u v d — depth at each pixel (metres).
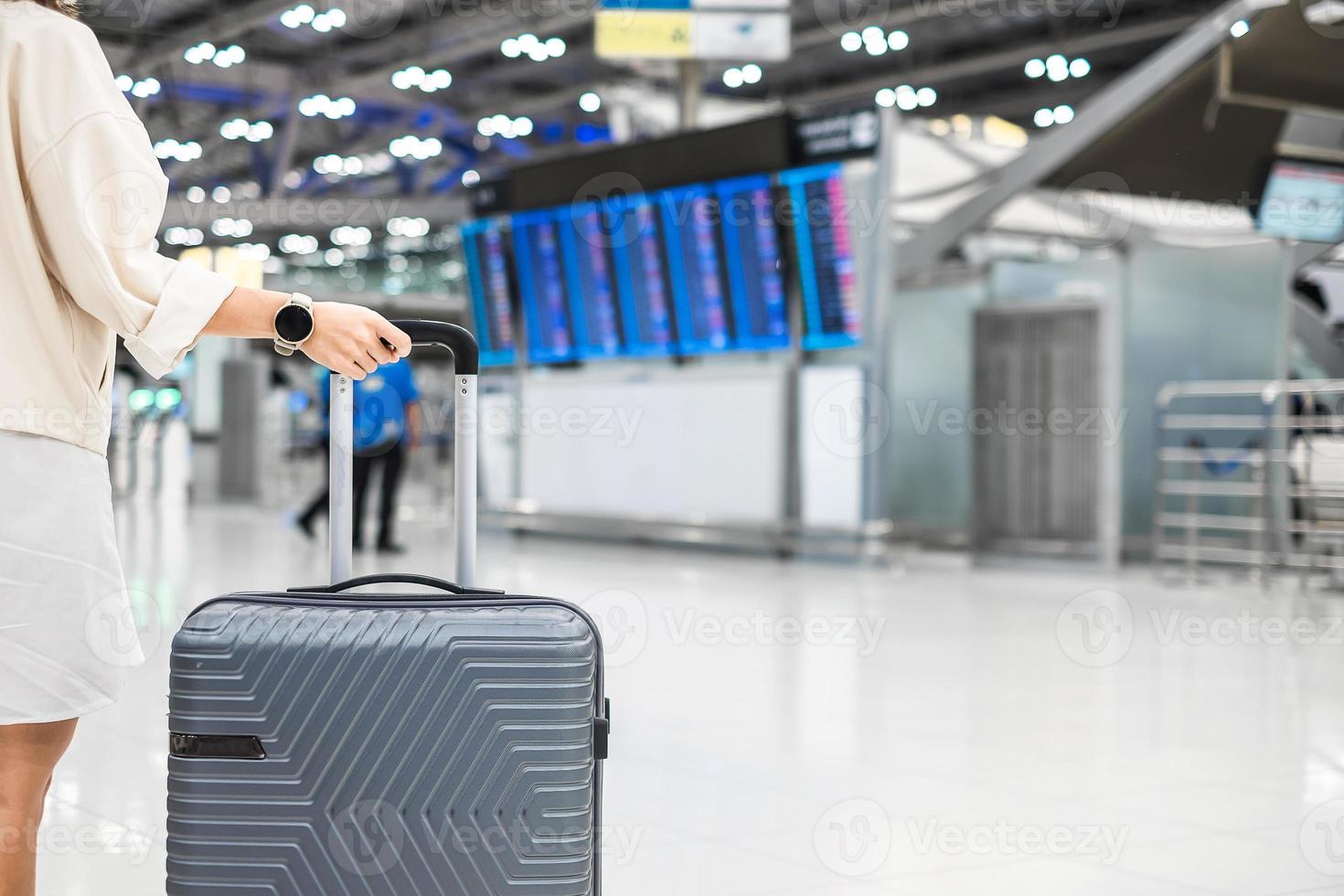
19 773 1.52
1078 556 8.66
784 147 8.70
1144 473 9.31
